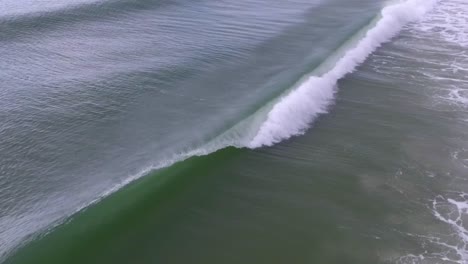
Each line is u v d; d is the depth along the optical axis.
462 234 15.05
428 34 32.22
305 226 15.27
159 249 14.25
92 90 23.50
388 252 14.28
